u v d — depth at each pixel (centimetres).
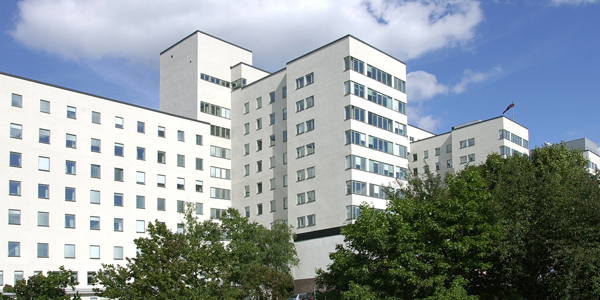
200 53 9056
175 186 7950
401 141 7881
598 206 4038
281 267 6944
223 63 9344
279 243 7044
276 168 8275
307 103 7825
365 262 4062
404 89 8144
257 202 8456
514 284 4344
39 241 6531
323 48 7738
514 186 4547
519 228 4091
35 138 6725
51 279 4162
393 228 4022
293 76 8088
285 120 8288
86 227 6956
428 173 5431
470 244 3825
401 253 3856
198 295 4162
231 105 9231
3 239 6269
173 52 9475
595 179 4497
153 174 7750
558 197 4178
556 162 5988
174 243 4362
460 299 3662
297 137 7856
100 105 7381
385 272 3838
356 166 7150
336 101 7431
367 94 7512
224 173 8869
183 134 8212
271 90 8600
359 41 7562
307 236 7425
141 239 4466
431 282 3703
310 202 7500
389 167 7600
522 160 5934
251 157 8712
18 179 6506
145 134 7775
